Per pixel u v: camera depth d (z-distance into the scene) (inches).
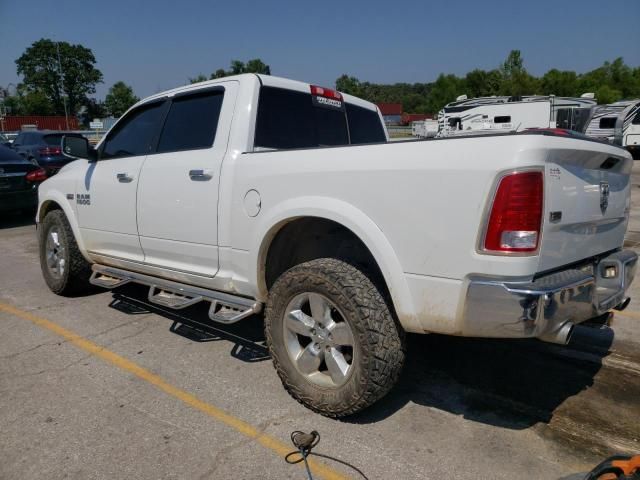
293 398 129.5
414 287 104.7
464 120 756.6
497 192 93.7
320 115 168.2
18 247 322.3
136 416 122.4
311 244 139.4
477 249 96.3
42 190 214.2
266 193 127.6
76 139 181.6
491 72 2664.9
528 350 158.7
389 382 112.3
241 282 138.0
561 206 101.0
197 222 145.3
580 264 116.7
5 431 116.5
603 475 82.5
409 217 103.7
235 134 140.7
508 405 127.0
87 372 145.2
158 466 104.5
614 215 126.3
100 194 180.1
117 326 179.8
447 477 100.7
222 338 169.2
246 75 147.4
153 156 162.2
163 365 149.3
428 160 101.2
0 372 145.5
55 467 104.3
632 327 176.7
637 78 2598.4
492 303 95.5
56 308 199.3
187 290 152.4
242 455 107.8
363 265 121.0
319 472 102.4
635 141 959.0
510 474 101.4
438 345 162.1
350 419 120.5
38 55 3457.2
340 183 113.4
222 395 132.2
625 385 136.8
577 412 123.6
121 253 179.2
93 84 3659.0
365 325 109.3
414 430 116.3
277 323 125.0
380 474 101.7
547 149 94.5
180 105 161.3
